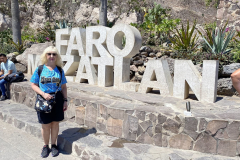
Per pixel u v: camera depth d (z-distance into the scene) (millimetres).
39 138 3486
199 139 2703
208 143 2674
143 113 2963
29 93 4812
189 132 2734
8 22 14000
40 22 14352
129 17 12453
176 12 12930
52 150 2943
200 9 13234
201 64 5199
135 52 4363
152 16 9469
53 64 2729
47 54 2668
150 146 2885
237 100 3678
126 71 4562
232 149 2604
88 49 4965
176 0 13391
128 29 4211
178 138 2791
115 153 2646
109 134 3270
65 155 2951
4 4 14125
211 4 13117
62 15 14211
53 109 2740
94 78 4980
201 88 3564
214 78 3420
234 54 5062
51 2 14469
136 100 3492
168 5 13188
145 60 6309
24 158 2855
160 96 3865
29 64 6742
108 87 4672
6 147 3164
